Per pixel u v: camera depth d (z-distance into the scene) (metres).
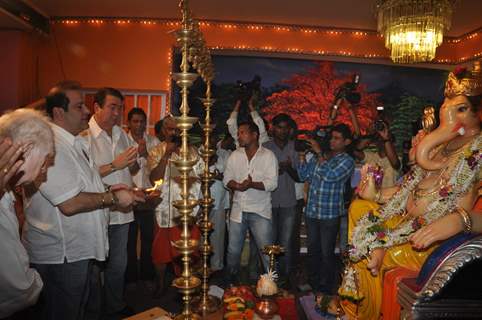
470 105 1.64
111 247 2.59
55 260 1.89
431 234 1.44
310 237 3.45
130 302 3.00
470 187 1.61
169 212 2.91
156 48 4.55
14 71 4.18
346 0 3.79
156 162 3.18
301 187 3.94
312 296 2.40
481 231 1.45
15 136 1.32
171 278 3.49
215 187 3.50
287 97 4.82
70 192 1.78
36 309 1.89
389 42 3.16
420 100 4.97
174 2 4.00
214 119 4.72
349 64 4.88
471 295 1.25
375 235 1.81
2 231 1.29
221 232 3.56
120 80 4.58
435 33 3.01
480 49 4.51
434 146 1.71
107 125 2.65
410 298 1.30
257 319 1.95
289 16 4.35
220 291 2.42
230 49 4.58
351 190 4.00
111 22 4.53
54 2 4.05
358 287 1.78
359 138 4.83
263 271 3.32
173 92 4.57
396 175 4.16
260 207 3.16
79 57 4.55
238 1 3.92
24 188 1.88
